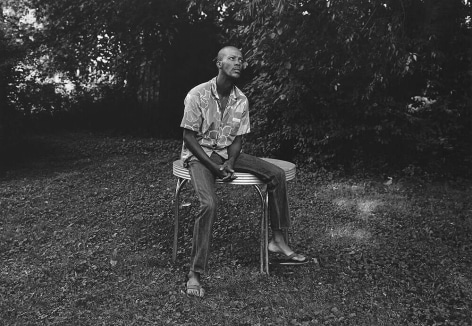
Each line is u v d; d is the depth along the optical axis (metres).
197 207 6.14
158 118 11.54
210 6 9.68
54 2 10.03
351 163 7.83
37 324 3.44
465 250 4.94
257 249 4.91
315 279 4.21
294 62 7.19
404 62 6.54
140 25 10.20
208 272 4.31
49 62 10.58
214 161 4.18
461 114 7.56
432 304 3.77
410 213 6.04
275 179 4.20
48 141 10.34
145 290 3.93
